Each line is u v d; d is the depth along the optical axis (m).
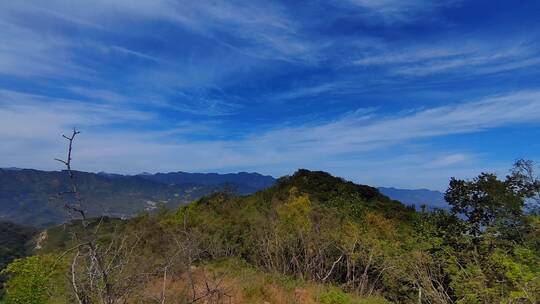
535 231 12.87
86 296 4.01
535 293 9.15
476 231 14.76
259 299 13.56
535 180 14.71
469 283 10.87
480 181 15.64
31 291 9.27
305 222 22.45
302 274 19.83
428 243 15.12
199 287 8.79
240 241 24.11
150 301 6.20
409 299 14.72
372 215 23.98
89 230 3.96
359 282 18.89
